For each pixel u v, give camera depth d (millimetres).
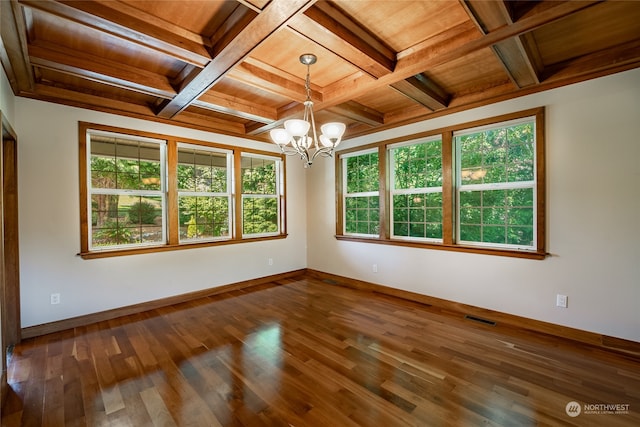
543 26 2068
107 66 2553
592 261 2666
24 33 1927
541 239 2908
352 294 4273
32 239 2943
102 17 1805
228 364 2391
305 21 1863
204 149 4305
